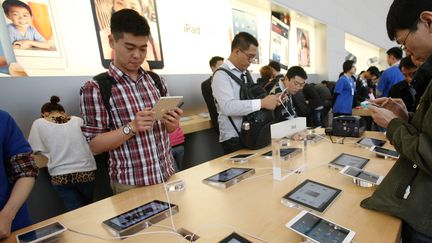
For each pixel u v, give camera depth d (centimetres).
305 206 86
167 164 124
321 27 568
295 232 70
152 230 79
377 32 921
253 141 163
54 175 175
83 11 212
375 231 71
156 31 267
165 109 110
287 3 423
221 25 348
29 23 182
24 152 98
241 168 128
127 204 98
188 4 303
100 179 213
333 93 438
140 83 119
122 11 105
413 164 75
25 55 181
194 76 308
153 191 108
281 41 462
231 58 176
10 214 84
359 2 740
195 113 313
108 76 112
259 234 73
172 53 288
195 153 310
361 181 102
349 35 711
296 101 295
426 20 68
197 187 110
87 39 215
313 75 568
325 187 100
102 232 80
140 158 113
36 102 183
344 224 76
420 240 72
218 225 79
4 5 169
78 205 186
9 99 171
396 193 77
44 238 76
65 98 199
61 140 173
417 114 75
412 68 196
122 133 102
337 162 127
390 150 138
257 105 158
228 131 175
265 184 109
